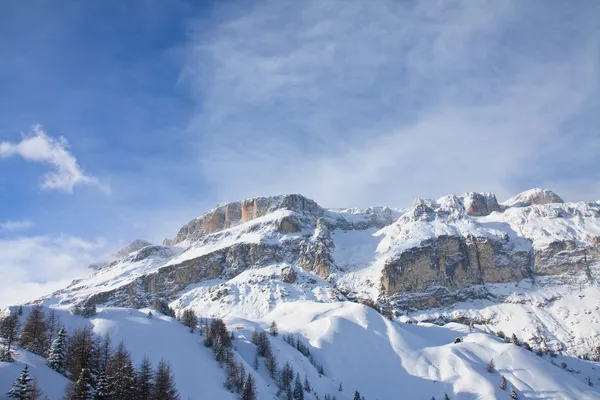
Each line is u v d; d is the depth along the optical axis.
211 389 180.88
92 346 169.88
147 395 143.88
